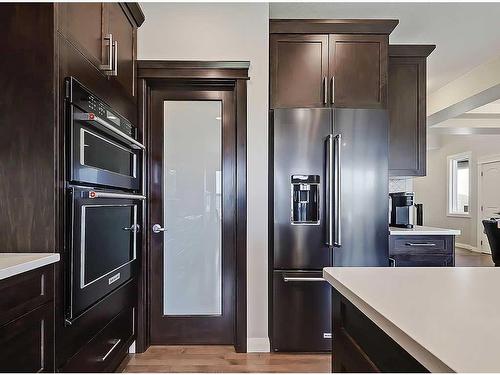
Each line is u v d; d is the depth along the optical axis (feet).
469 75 14.82
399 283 3.55
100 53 6.61
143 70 8.92
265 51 9.07
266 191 9.05
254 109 9.05
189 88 9.41
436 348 1.99
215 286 9.39
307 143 8.81
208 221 9.40
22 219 5.12
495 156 24.79
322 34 9.17
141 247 8.84
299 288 8.71
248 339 8.93
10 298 4.08
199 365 8.14
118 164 7.30
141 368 8.00
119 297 7.37
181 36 9.05
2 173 5.15
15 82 5.14
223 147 9.41
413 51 10.37
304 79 9.15
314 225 8.74
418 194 34.45
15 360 4.17
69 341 5.36
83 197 5.65
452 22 10.59
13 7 5.14
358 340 3.32
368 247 8.75
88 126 5.92
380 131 8.85
